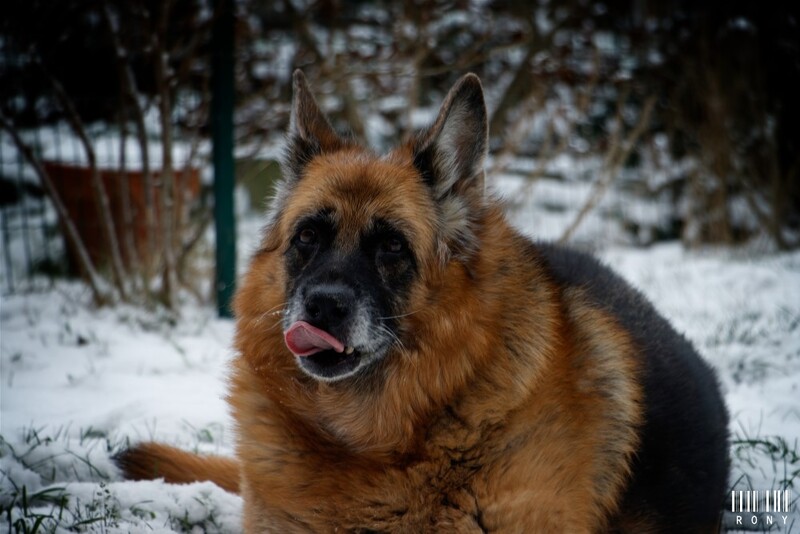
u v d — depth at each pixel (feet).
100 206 23.41
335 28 30.83
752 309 24.32
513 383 10.36
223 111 24.14
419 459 10.34
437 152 11.28
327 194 11.10
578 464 10.34
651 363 12.05
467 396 10.36
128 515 11.65
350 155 11.85
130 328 22.29
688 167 36.96
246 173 28.94
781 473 13.84
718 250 34.63
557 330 11.11
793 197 36.58
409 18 29.84
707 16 35.29
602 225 36.86
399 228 10.85
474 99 11.34
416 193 11.09
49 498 11.91
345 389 10.73
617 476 10.81
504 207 12.36
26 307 22.94
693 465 11.62
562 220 36.22
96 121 28.30
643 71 36.11
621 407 10.99
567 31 34.45
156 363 19.65
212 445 15.26
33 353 19.72
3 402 16.65
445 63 33.01
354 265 10.69
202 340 22.06
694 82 35.35
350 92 29.30
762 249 34.55
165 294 24.35
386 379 10.63
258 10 30.01
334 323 10.28
